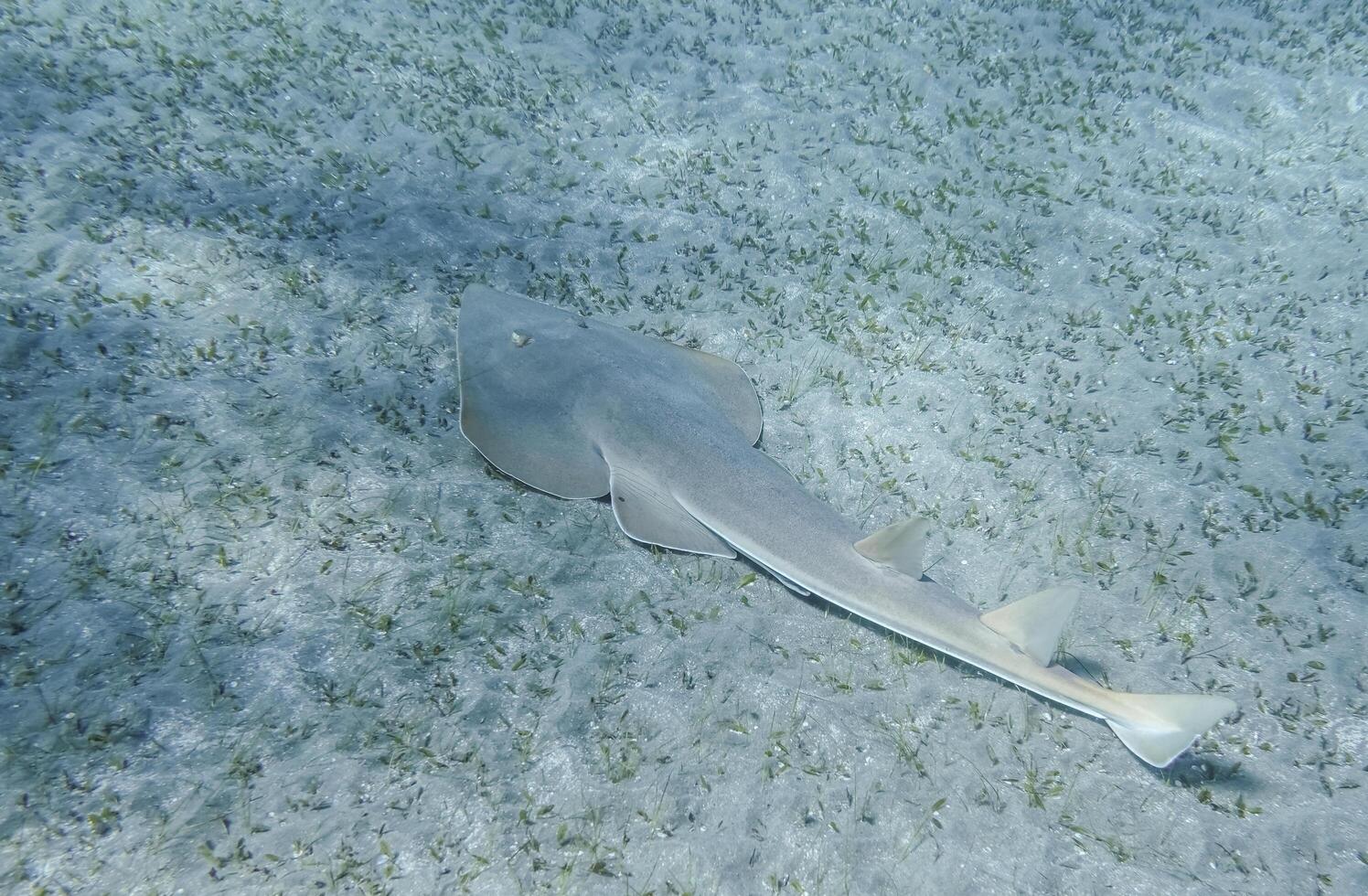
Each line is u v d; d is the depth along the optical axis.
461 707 1.56
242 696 1.52
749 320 2.19
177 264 2.09
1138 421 2.05
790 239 2.40
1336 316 2.29
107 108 2.42
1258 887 1.50
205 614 1.58
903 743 1.58
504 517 1.76
